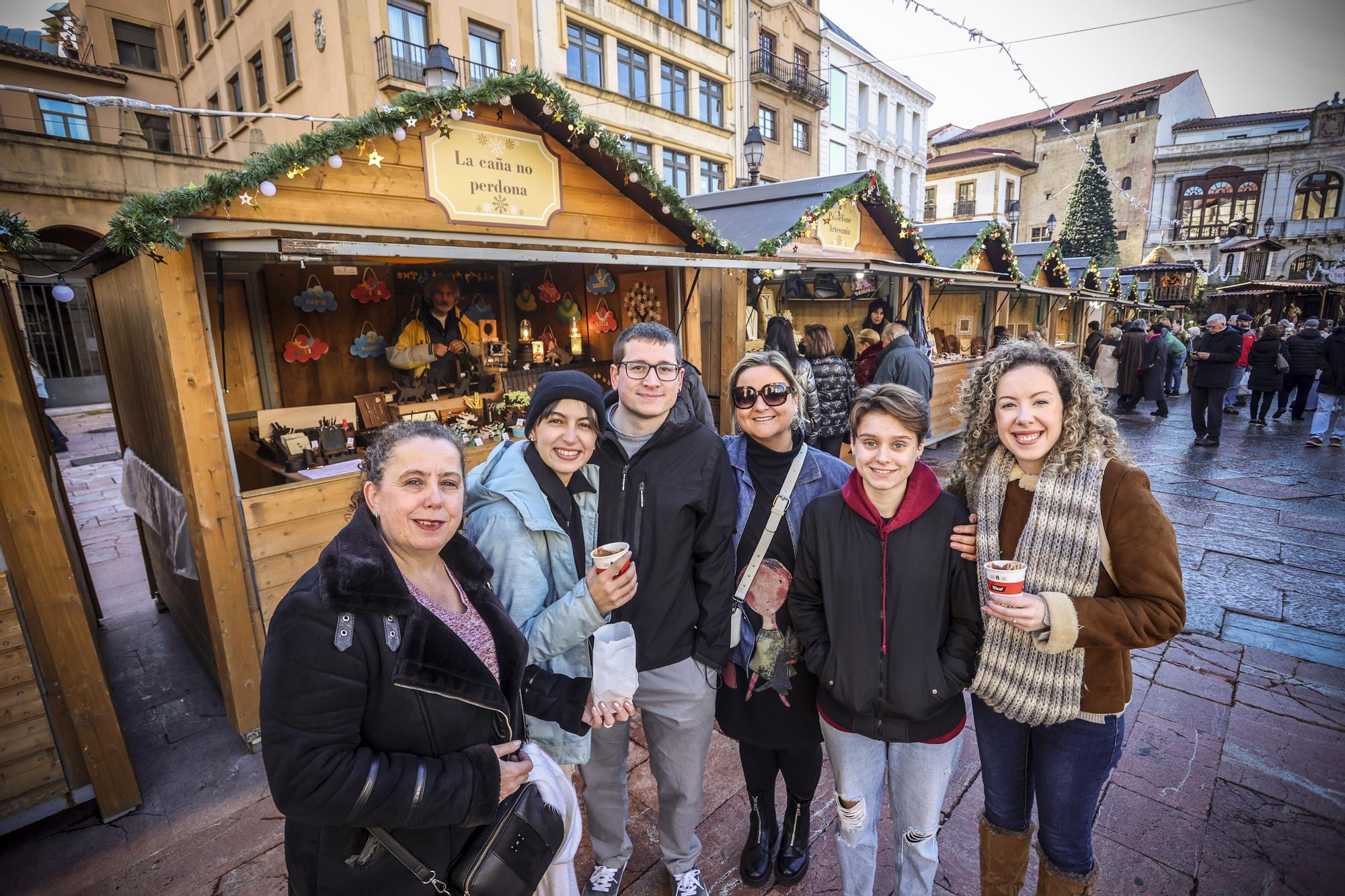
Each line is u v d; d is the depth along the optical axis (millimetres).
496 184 3865
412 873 1222
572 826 1576
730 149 19500
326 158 3055
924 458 8125
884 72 26203
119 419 4297
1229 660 3436
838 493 1721
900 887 1825
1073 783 1591
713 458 1877
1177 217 34750
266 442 4031
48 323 14680
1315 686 3193
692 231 4809
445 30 12414
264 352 4340
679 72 17672
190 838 2508
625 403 1840
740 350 6512
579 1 14602
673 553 1818
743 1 19125
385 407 4781
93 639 2498
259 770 2900
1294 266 27109
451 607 1367
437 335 5070
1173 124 35594
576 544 1762
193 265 2750
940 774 1709
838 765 1791
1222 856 2209
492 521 1655
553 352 5707
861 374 7395
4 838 2496
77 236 11891
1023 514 1567
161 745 3068
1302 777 2578
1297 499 6078
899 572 1618
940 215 41625
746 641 1930
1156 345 10898
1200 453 8039
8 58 14047
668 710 1864
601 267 5547
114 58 15750
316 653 1071
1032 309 14039
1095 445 1483
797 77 21875
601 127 3947
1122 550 1438
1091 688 1508
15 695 2393
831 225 7125
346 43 11234
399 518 1222
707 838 2373
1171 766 2658
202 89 15906
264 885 2283
